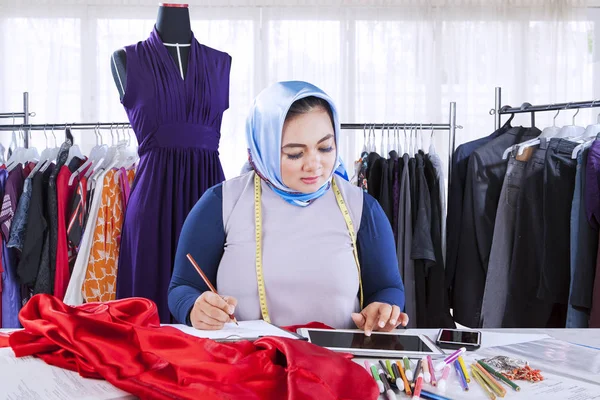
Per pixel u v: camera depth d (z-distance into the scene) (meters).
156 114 2.24
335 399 0.83
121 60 2.26
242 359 0.93
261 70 4.20
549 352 1.14
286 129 1.30
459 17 4.25
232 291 1.36
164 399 0.84
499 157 2.88
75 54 4.14
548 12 4.27
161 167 2.25
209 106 2.33
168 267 2.24
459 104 4.26
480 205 2.85
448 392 0.92
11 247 2.72
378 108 4.27
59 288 2.68
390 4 4.23
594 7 4.31
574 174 2.54
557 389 0.93
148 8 4.15
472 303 2.84
